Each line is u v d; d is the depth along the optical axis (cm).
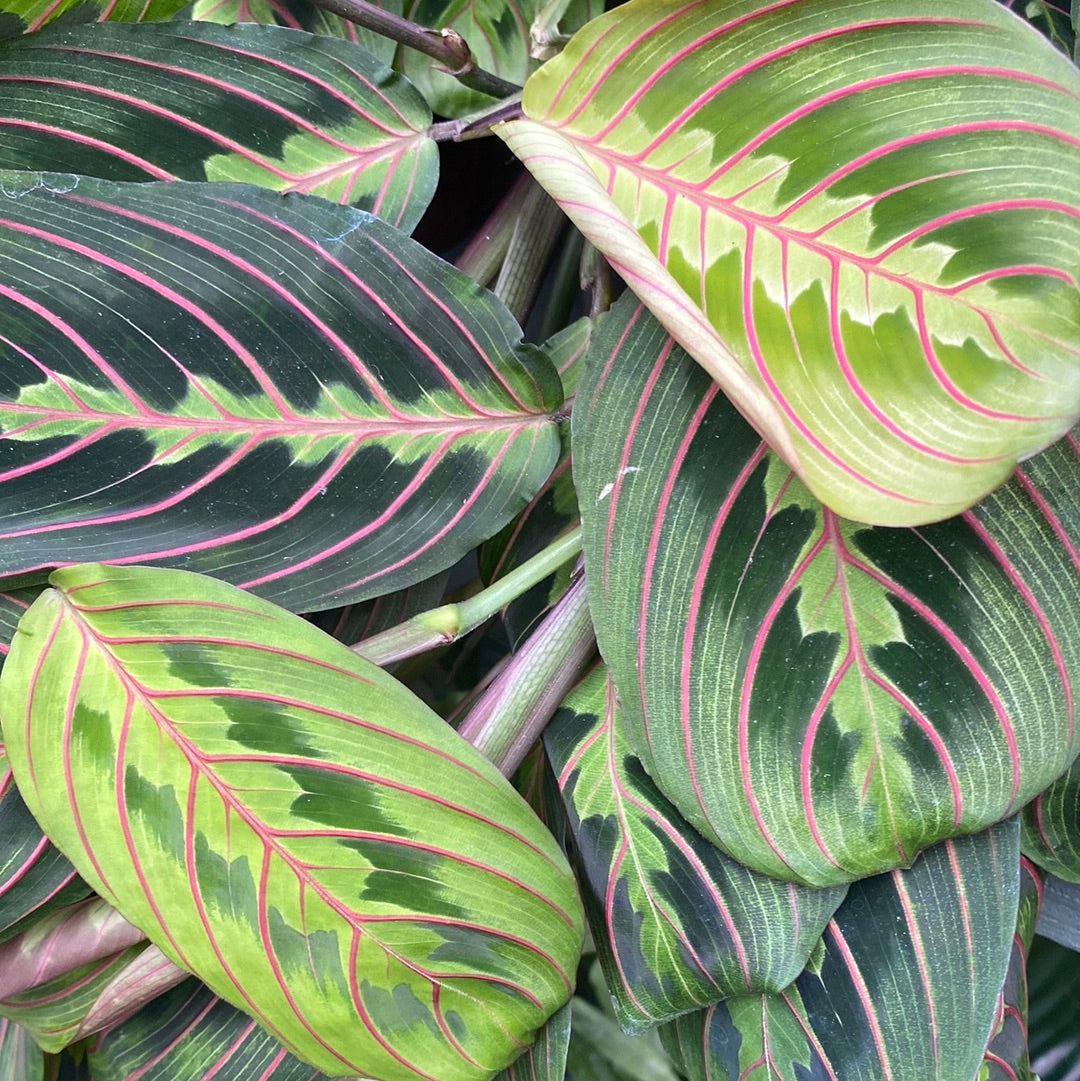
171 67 21
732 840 19
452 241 28
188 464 20
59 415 20
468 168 27
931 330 17
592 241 16
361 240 20
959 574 19
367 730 19
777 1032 21
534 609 23
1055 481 18
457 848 19
